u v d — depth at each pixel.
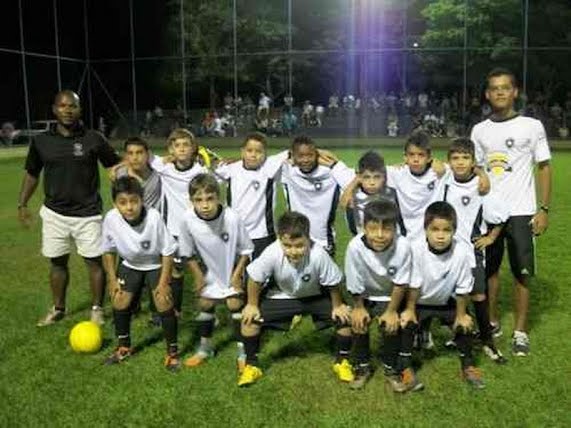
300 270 3.99
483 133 4.70
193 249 4.35
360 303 4.05
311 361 4.39
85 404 3.79
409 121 24.23
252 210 5.12
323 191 5.05
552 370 4.18
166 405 3.77
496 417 3.58
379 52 24.52
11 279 6.46
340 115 24.83
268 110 25.14
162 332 4.97
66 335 4.93
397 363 3.98
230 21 25.41
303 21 25.00
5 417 3.64
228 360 4.44
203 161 5.45
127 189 4.23
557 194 11.55
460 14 23.56
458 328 4.00
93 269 5.16
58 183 5.06
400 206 4.64
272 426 3.51
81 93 26.34
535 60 23.38
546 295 5.77
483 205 4.47
